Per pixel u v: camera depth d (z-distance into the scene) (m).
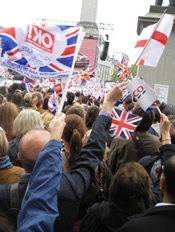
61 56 2.53
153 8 10.16
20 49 2.51
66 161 2.54
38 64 2.54
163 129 2.85
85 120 4.59
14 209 1.92
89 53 52.00
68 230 1.99
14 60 2.53
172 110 6.01
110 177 2.75
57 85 7.38
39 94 5.75
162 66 9.93
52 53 2.53
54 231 1.94
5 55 2.52
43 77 2.56
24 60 2.53
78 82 12.45
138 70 10.15
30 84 10.12
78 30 2.54
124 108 7.09
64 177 1.98
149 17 9.65
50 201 1.60
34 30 2.50
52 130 1.83
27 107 5.89
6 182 2.51
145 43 3.32
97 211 2.18
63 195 1.91
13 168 2.60
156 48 3.18
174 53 9.84
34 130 2.19
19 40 2.50
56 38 2.51
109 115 2.32
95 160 2.13
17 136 3.28
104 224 2.12
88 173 2.06
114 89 2.36
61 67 2.53
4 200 1.99
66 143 2.65
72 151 2.48
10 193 2.01
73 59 2.50
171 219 1.56
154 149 3.71
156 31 3.16
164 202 1.75
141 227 1.53
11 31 2.49
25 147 2.06
